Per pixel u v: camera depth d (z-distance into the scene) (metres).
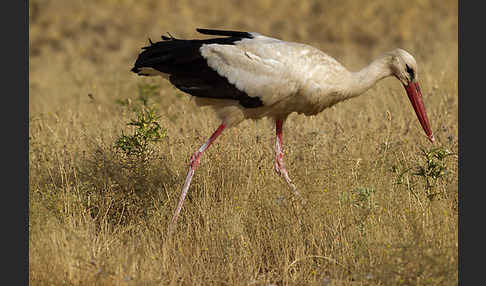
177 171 13.84
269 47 12.62
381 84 20.42
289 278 11.05
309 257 11.37
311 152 13.80
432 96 18.62
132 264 10.72
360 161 13.52
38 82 25.44
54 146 15.20
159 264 11.03
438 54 24.53
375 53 29.12
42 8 34.78
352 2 34.72
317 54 12.79
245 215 12.30
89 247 11.10
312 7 35.56
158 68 13.12
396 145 14.27
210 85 12.83
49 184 13.57
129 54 29.52
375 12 33.94
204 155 14.25
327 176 12.69
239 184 13.27
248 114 13.16
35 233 11.50
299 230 11.83
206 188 13.11
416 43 28.66
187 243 11.96
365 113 17.48
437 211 11.80
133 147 13.90
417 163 13.52
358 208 11.86
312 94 12.75
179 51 12.90
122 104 18.05
